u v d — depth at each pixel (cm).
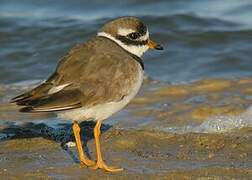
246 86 1850
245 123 1545
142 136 1428
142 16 2489
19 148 1376
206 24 2456
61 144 1398
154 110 1678
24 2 2764
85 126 1516
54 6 2720
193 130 1520
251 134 1463
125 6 2734
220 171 1230
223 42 2322
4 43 2314
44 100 1198
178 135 1430
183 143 1390
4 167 1262
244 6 2666
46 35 2369
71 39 2355
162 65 2164
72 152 1350
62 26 2431
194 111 1653
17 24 2450
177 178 1200
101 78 1234
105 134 1448
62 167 1262
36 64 2167
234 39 2334
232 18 2538
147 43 1327
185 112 1653
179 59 2209
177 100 1752
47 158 1313
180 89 1836
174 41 2342
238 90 1820
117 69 1247
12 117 1641
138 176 1212
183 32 2386
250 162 1278
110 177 1212
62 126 1548
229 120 1565
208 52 2255
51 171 1241
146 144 1388
